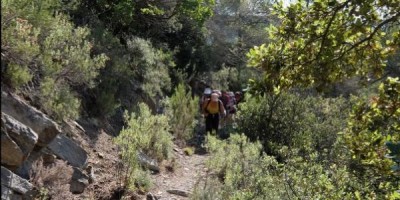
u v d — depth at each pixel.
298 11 3.54
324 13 3.50
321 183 5.09
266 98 11.08
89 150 5.73
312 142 9.69
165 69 11.99
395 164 3.48
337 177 5.54
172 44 17.31
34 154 4.14
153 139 7.31
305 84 3.76
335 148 7.84
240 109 12.30
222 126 12.52
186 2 12.60
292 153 7.51
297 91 11.52
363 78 3.96
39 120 4.04
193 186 6.62
